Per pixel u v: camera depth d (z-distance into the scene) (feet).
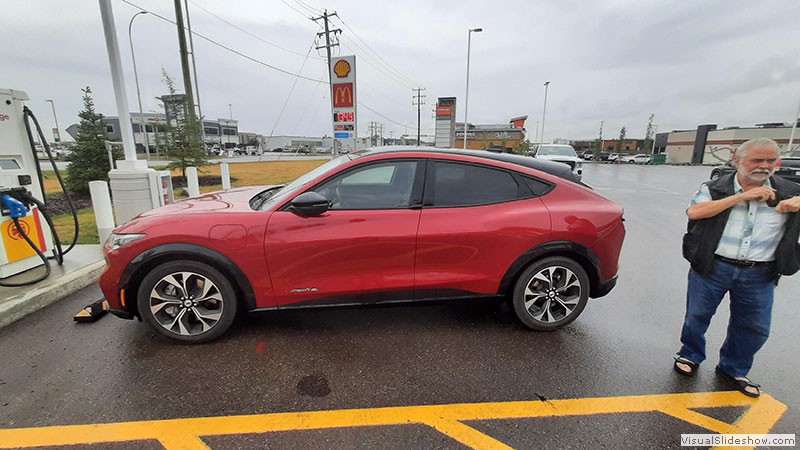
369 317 11.55
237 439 6.87
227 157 151.12
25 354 9.39
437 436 7.02
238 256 9.41
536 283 10.75
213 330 9.84
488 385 8.51
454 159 10.48
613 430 7.23
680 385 8.64
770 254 7.80
